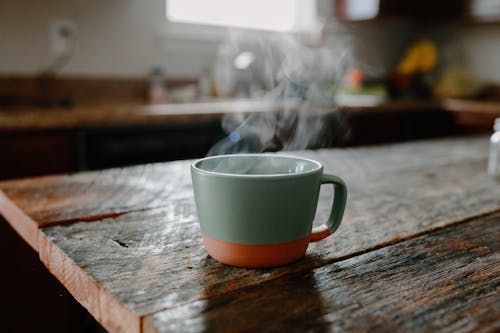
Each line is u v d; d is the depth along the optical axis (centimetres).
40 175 128
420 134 209
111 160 136
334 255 47
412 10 217
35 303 89
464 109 204
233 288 40
